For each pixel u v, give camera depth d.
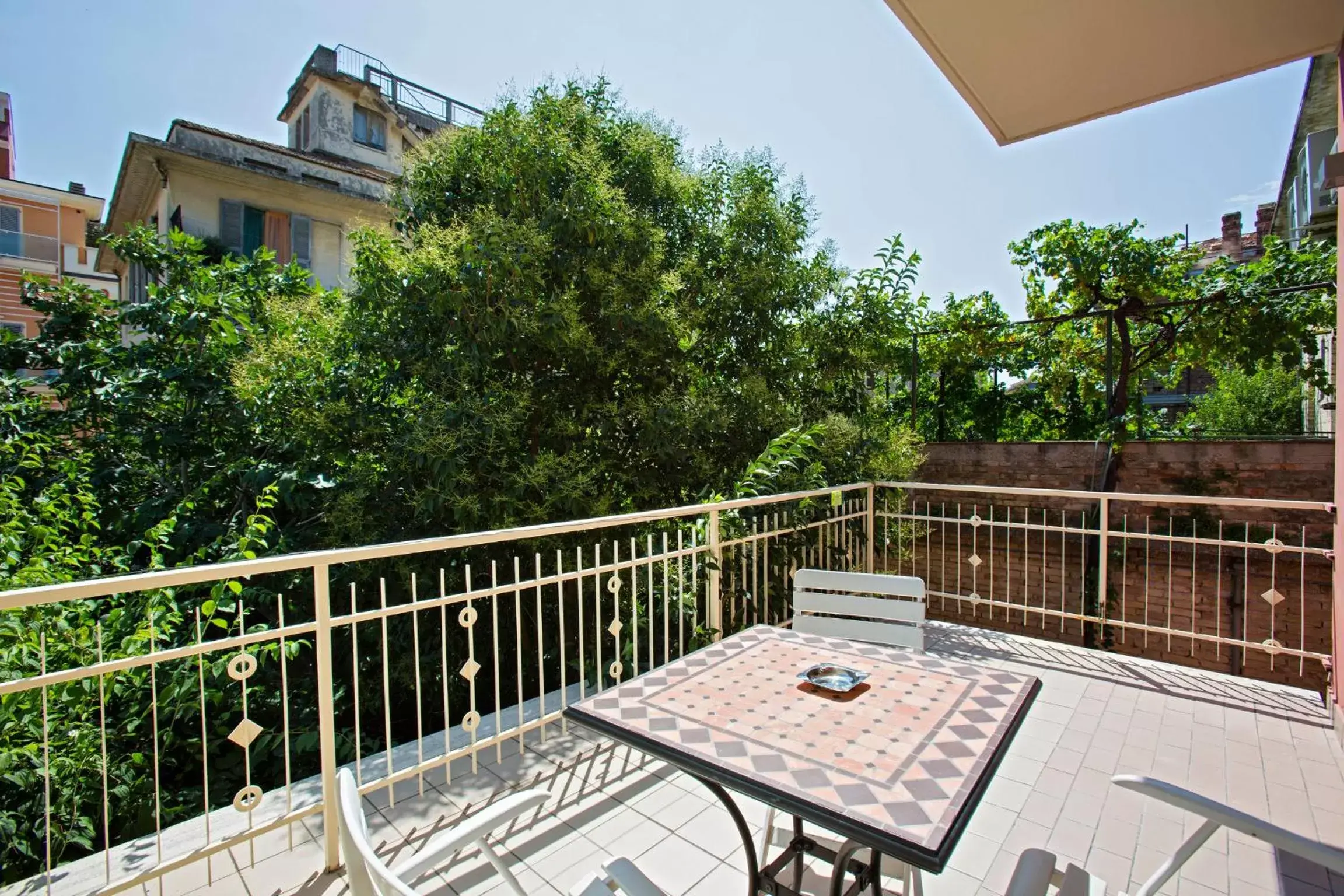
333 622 2.39
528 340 5.95
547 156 6.29
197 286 6.91
